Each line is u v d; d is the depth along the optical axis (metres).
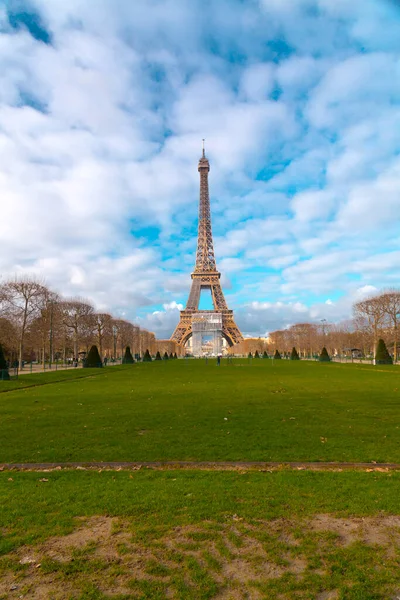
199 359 172.12
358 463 15.66
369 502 11.38
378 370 75.94
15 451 17.80
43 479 13.82
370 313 124.19
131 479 13.61
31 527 10.09
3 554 8.97
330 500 11.54
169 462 15.97
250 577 8.11
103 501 11.50
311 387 43.97
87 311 131.62
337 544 9.25
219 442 18.92
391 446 18.12
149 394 38.88
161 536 9.62
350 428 21.88
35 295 105.12
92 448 18.14
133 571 8.33
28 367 110.94
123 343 171.50
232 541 9.34
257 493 12.05
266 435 20.28
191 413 27.00
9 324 102.25
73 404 32.47
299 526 10.08
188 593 7.61
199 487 12.59
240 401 32.75
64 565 8.48
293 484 12.87
